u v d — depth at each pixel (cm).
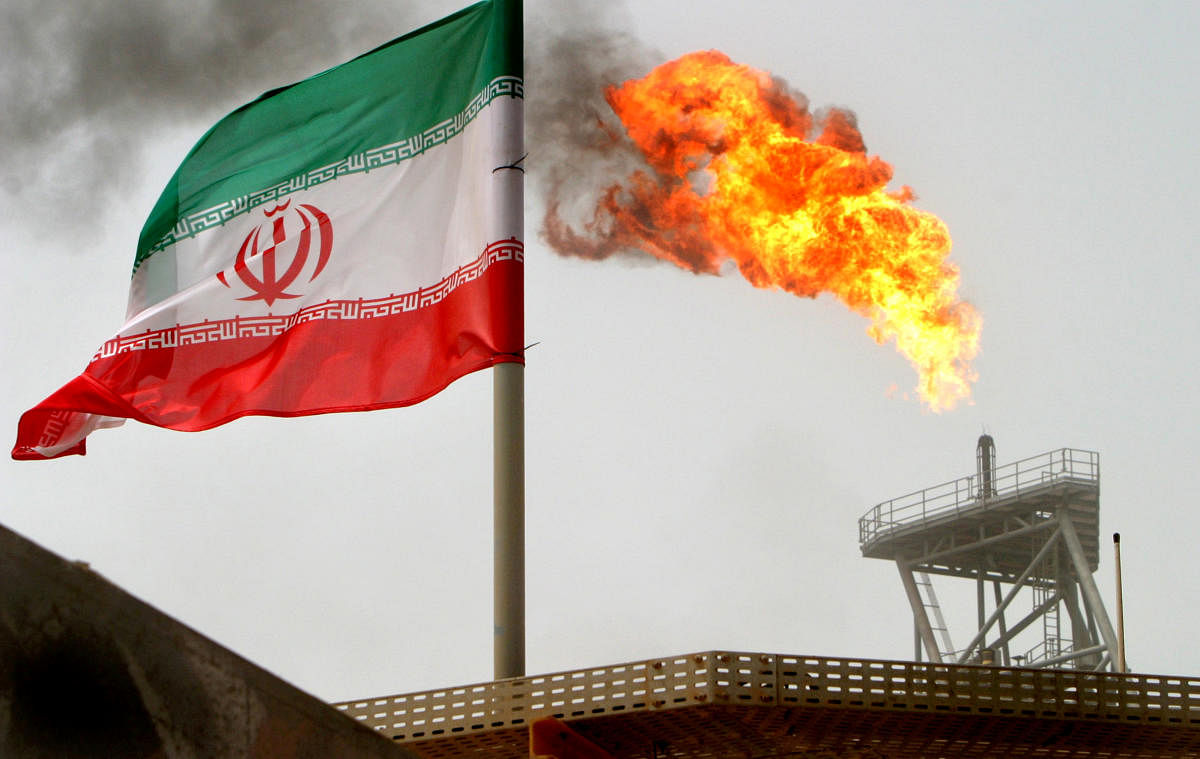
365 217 2131
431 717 1552
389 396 2041
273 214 2173
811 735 1538
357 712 1574
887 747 1569
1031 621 5141
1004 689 1517
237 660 951
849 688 1488
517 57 2069
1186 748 1574
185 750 905
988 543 5141
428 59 2155
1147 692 1542
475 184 2052
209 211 2203
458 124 2114
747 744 1565
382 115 2162
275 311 2134
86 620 862
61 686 847
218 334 2145
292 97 2206
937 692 1502
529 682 1538
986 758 1600
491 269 1983
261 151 2202
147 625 898
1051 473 5081
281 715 977
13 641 827
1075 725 1538
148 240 2214
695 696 1466
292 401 2083
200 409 2128
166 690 902
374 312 2086
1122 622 2214
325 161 2172
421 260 2083
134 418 2142
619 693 1494
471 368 1970
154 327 2164
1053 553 5100
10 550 831
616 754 1559
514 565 1848
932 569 5353
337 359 2084
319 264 2131
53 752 838
